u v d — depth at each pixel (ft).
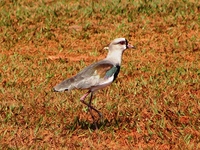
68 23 74.90
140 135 40.40
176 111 44.21
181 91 49.37
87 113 44.34
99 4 82.89
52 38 69.36
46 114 43.88
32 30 72.02
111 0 84.69
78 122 42.11
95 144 38.88
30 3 85.35
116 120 42.50
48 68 56.80
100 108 45.01
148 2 82.89
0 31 71.72
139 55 62.18
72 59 61.36
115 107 45.16
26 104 46.29
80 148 38.04
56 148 38.22
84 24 74.79
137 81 51.75
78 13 78.74
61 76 54.08
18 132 41.01
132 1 83.61
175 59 60.34
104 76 39.75
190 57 61.26
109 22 75.25
